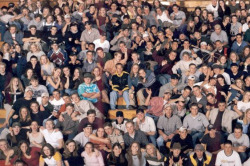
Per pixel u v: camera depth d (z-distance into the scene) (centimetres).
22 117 1305
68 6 1781
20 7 1828
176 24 1808
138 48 1596
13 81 1389
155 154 1235
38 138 1273
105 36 1598
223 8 1862
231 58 1524
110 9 1838
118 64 1399
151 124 1295
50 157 1219
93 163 1225
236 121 1324
